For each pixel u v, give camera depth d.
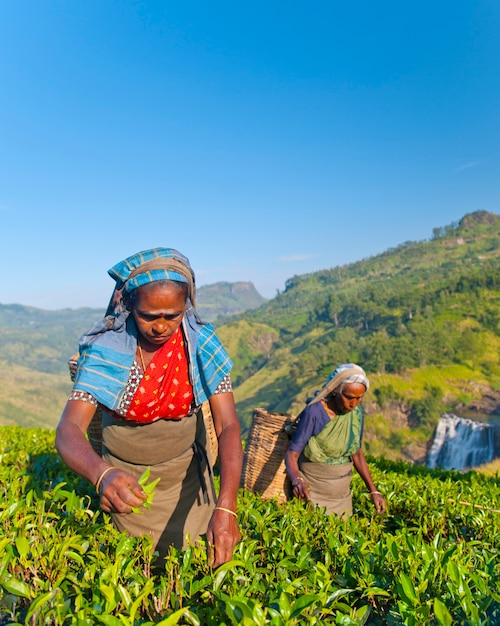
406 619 2.07
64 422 2.52
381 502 4.88
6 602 2.14
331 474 4.85
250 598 2.04
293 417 5.26
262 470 5.22
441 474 7.69
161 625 1.74
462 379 157.25
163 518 2.95
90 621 1.85
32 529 2.64
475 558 3.01
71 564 2.49
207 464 3.13
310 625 1.97
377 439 135.38
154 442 2.86
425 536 4.09
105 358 2.61
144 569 2.57
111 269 2.60
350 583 2.56
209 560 2.30
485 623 2.11
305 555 2.70
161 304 2.45
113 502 2.18
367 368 168.88
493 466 115.19
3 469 4.38
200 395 2.81
